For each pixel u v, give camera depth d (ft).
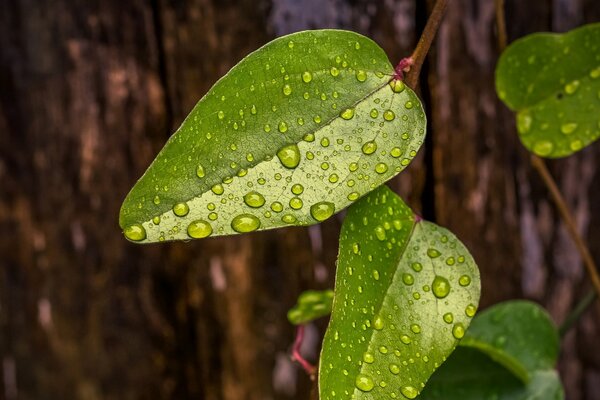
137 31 1.16
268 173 0.79
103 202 1.23
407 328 0.80
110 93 1.18
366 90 0.81
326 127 0.80
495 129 1.18
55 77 1.18
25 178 1.23
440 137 1.18
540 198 1.22
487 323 1.06
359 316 0.80
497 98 1.17
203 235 0.78
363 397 0.78
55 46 1.17
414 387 0.79
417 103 0.81
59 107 1.20
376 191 0.83
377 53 0.81
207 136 0.79
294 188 0.79
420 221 0.83
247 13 1.13
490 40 1.15
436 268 0.82
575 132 0.97
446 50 1.15
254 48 1.14
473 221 1.21
